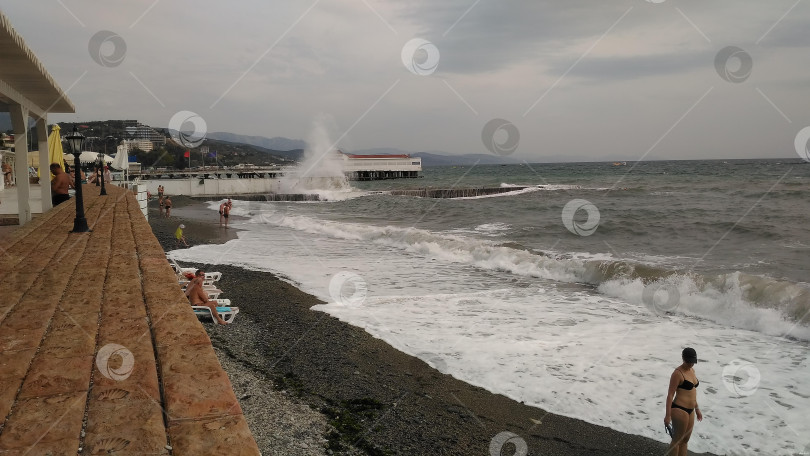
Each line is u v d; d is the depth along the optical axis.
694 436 5.17
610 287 11.40
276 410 5.50
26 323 4.03
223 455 2.12
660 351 7.46
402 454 4.75
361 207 40.41
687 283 10.53
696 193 39.97
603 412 5.70
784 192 36.34
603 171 110.81
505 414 5.66
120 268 6.51
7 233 10.96
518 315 9.45
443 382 6.47
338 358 7.22
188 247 19.16
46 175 15.49
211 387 2.81
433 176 110.44
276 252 17.88
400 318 9.27
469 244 16.69
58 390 2.76
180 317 4.20
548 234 21.22
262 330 8.52
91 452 2.13
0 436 2.24
